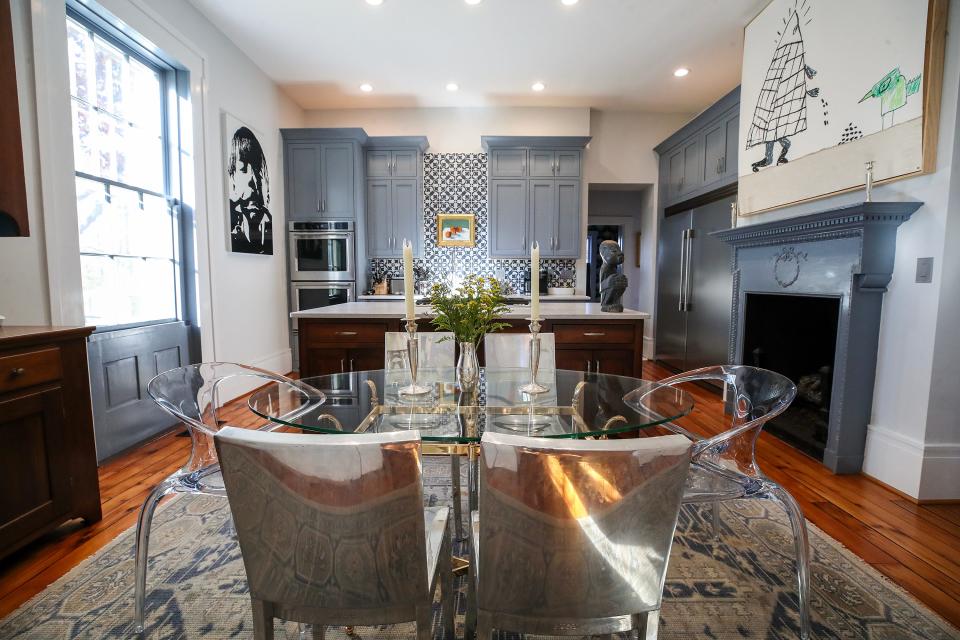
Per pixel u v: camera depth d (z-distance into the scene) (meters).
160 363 3.08
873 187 2.32
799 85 2.74
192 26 3.32
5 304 2.04
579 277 5.53
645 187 5.79
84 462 1.87
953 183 1.98
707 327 4.33
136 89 2.99
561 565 0.84
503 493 0.80
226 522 1.96
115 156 2.81
